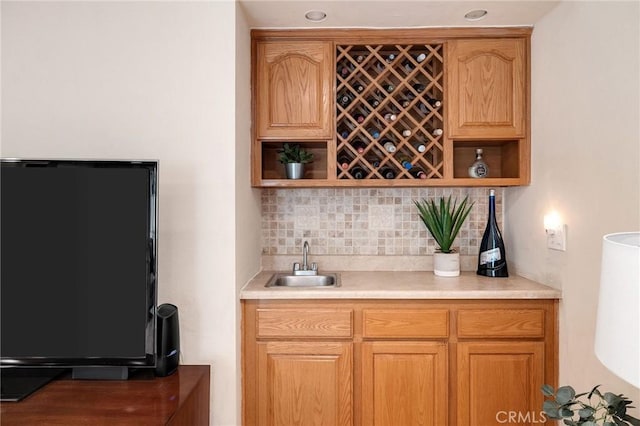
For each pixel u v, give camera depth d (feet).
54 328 4.54
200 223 5.73
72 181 4.55
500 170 7.89
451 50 6.95
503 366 6.07
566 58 5.87
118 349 4.59
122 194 4.58
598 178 5.18
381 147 7.10
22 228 4.51
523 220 7.18
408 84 7.08
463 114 6.93
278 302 6.11
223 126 5.73
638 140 4.49
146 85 5.73
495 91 6.93
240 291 6.02
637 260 2.53
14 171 4.50
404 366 6.08
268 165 7.91
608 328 2.75
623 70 4.72
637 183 4.51
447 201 8.00
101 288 4.58
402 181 7.00
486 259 7.29
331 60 6.98
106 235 4.58
